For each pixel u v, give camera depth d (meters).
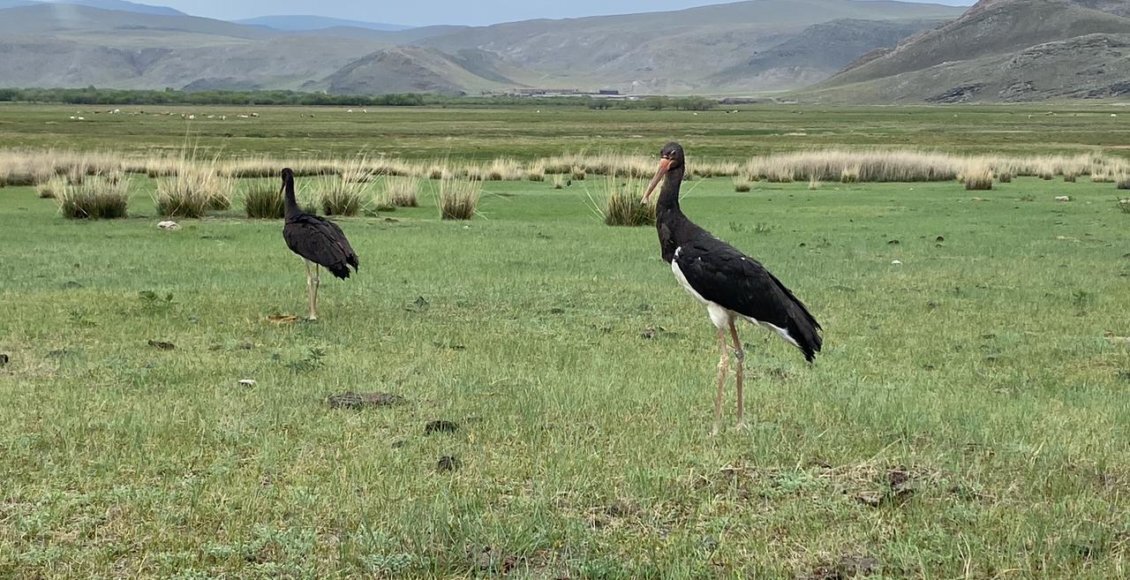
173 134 87.12
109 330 12.90
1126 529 6.74
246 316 14.12
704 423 9.27
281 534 6.47
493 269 19.53
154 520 6.71
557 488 7.34
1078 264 21.31
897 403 9.84
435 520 6.63
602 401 9.78
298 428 8.73
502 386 10.42
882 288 18.02
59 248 21.75
